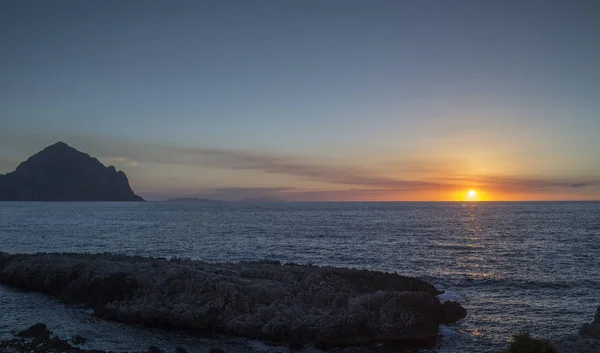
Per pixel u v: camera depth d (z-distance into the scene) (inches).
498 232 3430.1
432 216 6279.5
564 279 1533.0
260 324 935.0
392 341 920.3
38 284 1337.4
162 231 3555.6
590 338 888.9
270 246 2496.3
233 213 7495.1
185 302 1044.5
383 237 3006.9
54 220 5032.0
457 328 1007.0
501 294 1323.8
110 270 1275.8
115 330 973.2
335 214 6963.6
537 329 1005.2
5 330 964.6
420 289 1274.6
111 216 6166.3
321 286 1118.4
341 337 898.1
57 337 884.0
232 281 1123.3
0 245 2561.5
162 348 869.2
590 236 3093.0
